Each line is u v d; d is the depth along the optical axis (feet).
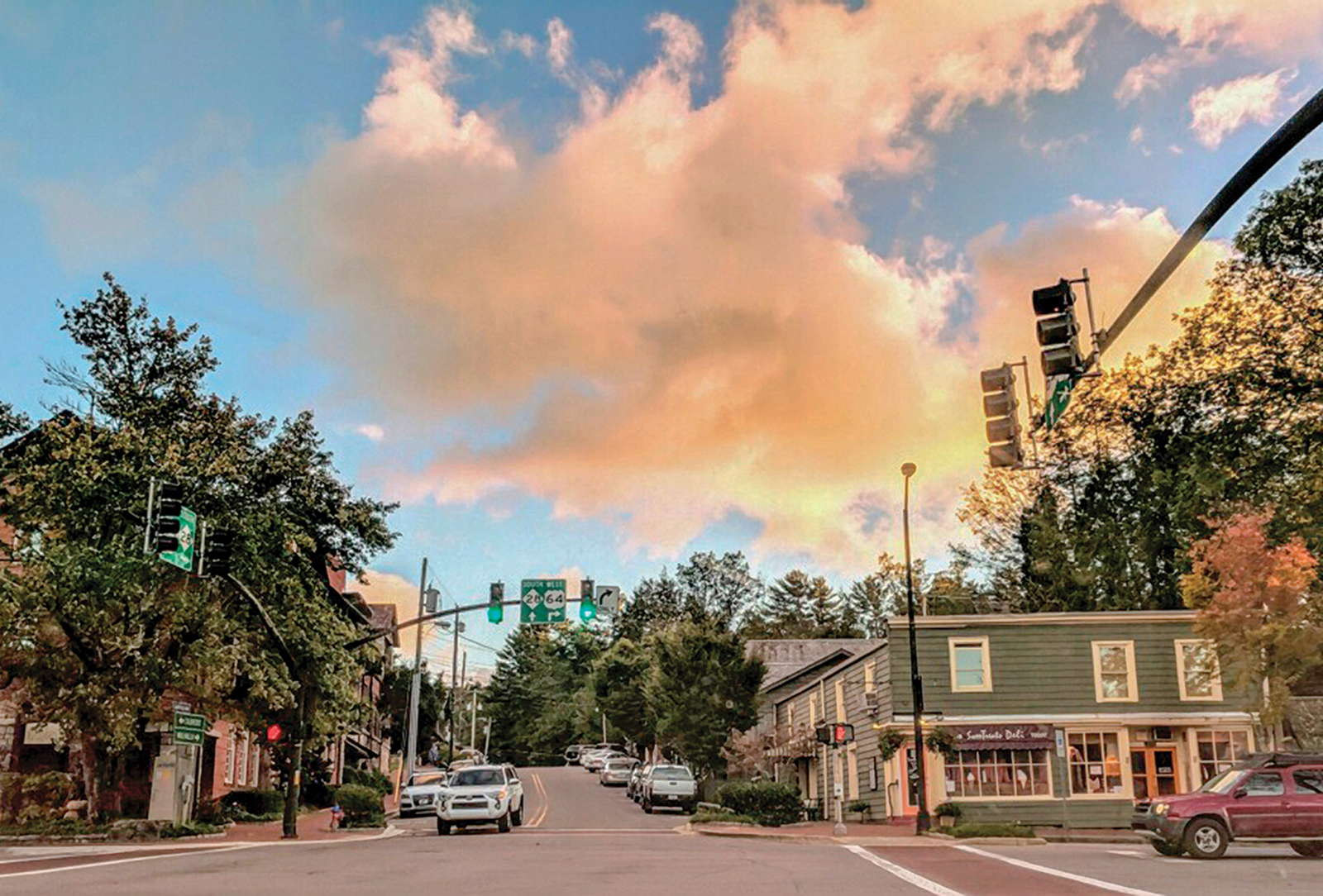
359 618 166.71
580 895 43.14
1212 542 108.68
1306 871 54.54
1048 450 165.58
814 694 156.97
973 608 201.67
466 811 102.27
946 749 111.96
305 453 102.17
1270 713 102.01
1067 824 101.81
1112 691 114.73
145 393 97.50
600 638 410.11
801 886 47.42
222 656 93.40
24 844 83.66
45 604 89.20
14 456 95.76
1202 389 136.77
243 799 125.39
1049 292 38.47
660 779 144.97
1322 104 24.26
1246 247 122.11
